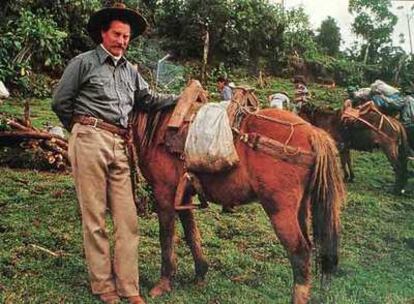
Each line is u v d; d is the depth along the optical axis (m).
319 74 21.66
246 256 4.54
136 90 3.81
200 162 3.48
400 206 7.01
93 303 3.53
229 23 20.20
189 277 4.04
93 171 3.50
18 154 7.14
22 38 11.48
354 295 3.87
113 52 3.58
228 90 8.31
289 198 3.37
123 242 3.56
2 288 3.63
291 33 22.30
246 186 3.49
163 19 20.14
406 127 8.18
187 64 19.14
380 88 8.56
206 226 5.28
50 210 5.35
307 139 3.41
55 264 4.12
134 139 3.88
